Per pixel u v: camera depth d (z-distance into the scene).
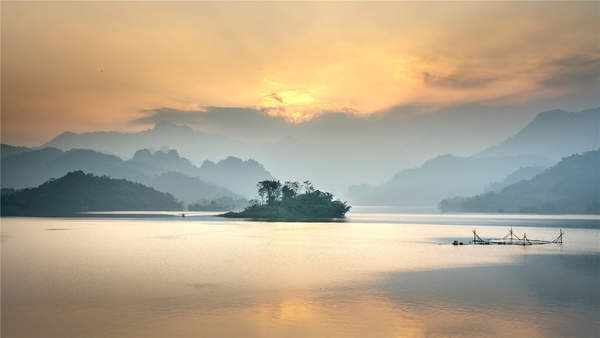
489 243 134.50
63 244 128.75
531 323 46.38
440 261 92.44
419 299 56.75
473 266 85.44
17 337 41.94
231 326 45.31
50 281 69.06
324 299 56.88
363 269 81.12
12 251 110.06
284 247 120.81
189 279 70.69
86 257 98.25
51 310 51.41
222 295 59.06
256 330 44.06
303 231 189.38
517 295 59.00
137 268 82.12
